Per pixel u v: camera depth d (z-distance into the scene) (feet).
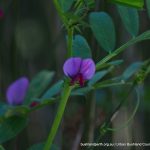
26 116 1.95
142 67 2.12
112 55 1.85
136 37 1.86
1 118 1.91
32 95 2.08
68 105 2.71
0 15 2.50
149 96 2.76
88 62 1.81
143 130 2.85
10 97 2.07
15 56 2.98
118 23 2.87
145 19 2.99
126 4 1.76
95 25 1.96
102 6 2.24
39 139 2.96
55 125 1.84
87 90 2.05
